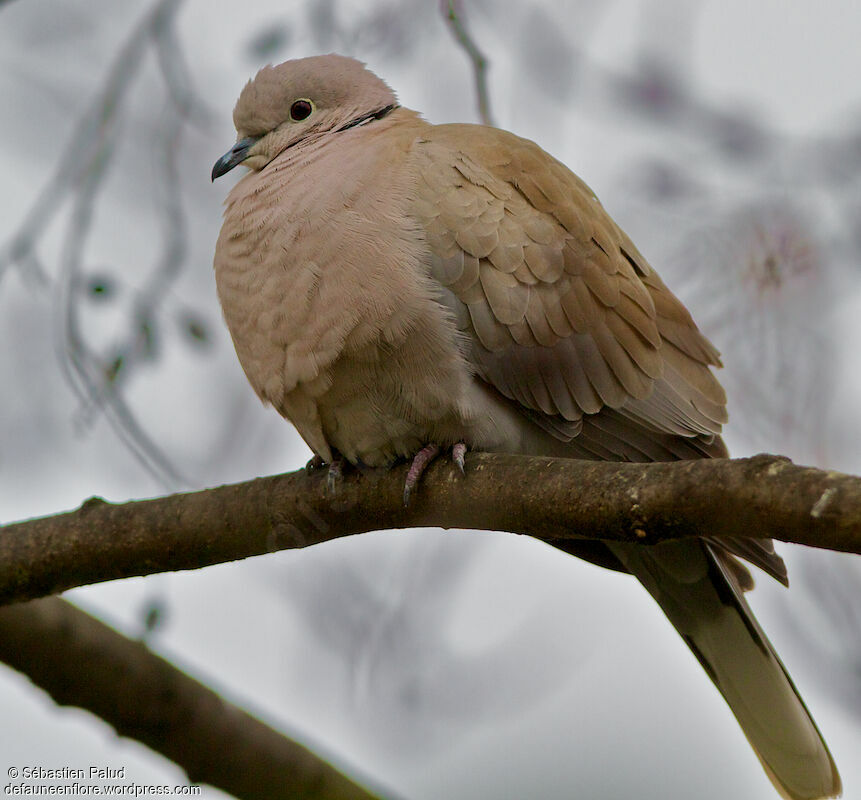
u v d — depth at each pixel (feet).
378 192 26.99
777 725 27.96
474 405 26.94
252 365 27.91
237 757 27.66
